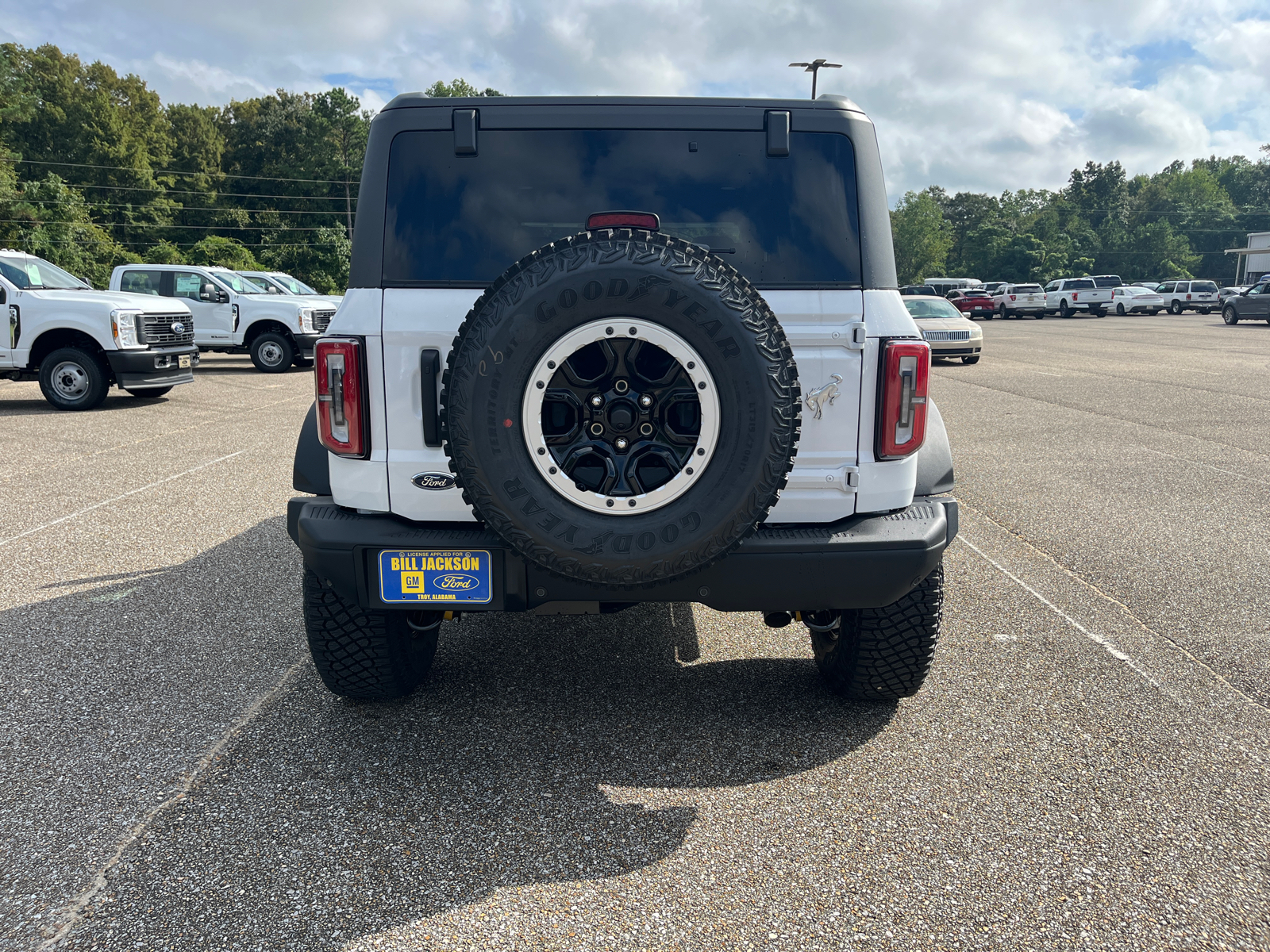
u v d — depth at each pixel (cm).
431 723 327
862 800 276
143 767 295
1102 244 13050
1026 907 225
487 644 407
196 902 227
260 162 9994
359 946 211
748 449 237
